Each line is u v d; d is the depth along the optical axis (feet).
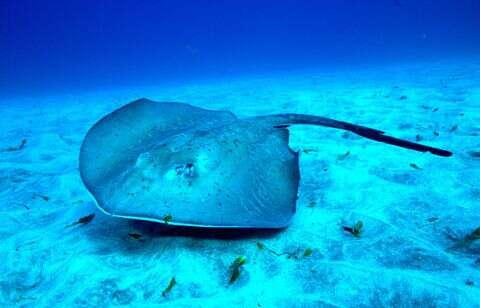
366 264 8.23
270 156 11.64
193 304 7.43
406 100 28.19
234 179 9.85
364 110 25.84
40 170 17.92
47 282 8.76
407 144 12.05
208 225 8.16
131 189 9.11
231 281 8.04
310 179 13.94
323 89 41.91
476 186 11.62
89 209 12.80
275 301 7.36
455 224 9.66
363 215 10.61
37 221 12.28
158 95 51.70
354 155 15.97
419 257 8.32
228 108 33.09
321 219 10.64
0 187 15.80
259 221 8.59
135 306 7.54
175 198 8.75
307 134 20.99
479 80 34.65
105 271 8.76
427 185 12.14
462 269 7.70
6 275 9.14
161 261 9.02
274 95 40.09
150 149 10.75
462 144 16.08
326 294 7.43
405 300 7.06
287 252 9.09
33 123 34.12
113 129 13.25
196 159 9.84
